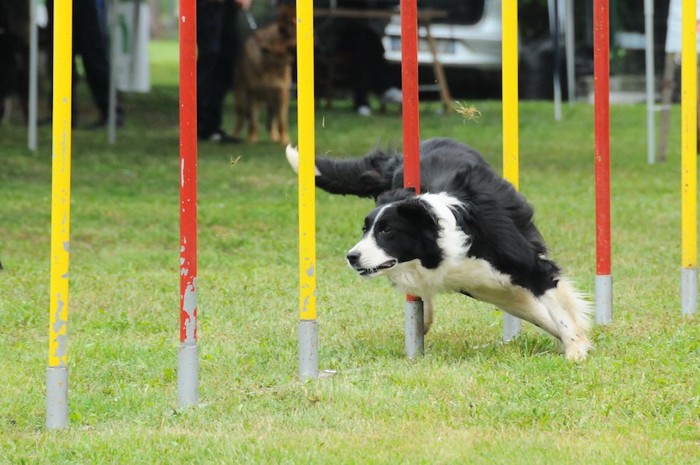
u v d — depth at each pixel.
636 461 6.97
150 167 23.95
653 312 11.75
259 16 34.97
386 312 12.17
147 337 11.22
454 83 36.69
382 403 8.46
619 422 7.86
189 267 8.45
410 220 9.39
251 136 27.89
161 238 17.34
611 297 11.37
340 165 11.59
